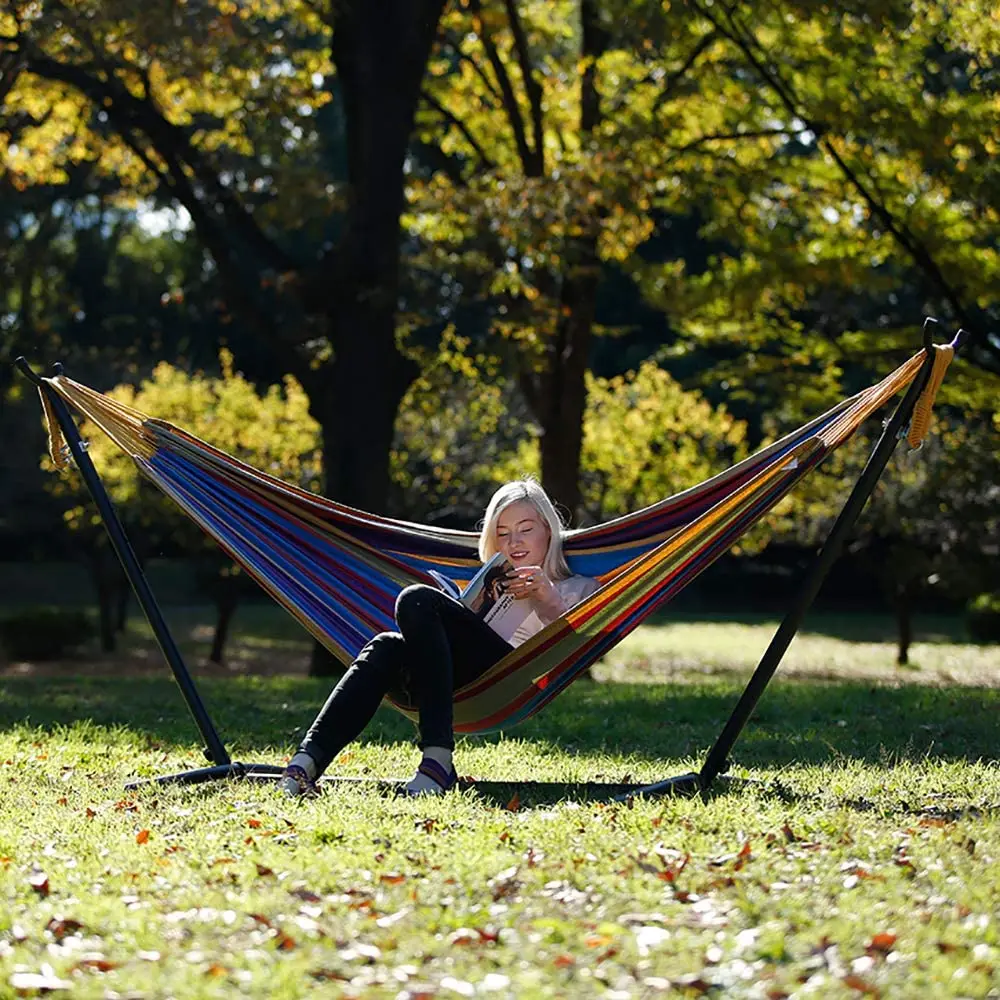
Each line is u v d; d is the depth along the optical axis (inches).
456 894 156.9
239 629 1349.7
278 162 685.3
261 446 901.2
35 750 315.9
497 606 235.0
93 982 129.2
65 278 1605.6
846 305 833.5
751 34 650.2
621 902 152.6
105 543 984.9
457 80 795.4
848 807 208.2
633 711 399.5
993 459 823.1
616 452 967.6
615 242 665.6
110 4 540.1
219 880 164.7
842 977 128.0
